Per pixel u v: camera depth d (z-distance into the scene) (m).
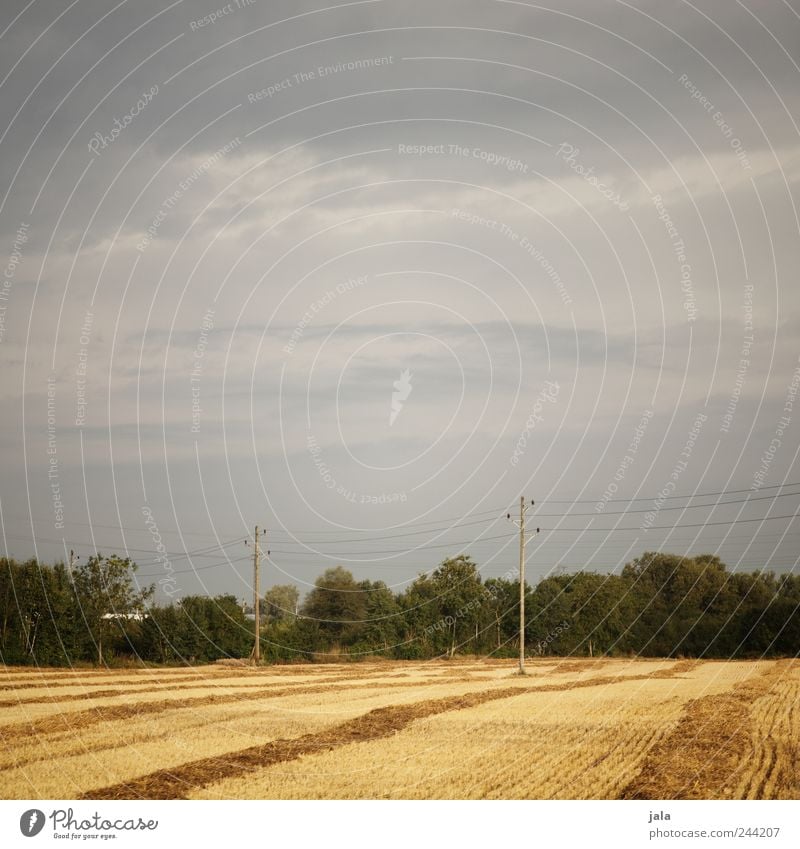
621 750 25.31
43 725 30.97
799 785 20.97
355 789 20.66
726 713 33.41
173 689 45.09
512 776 21.98
